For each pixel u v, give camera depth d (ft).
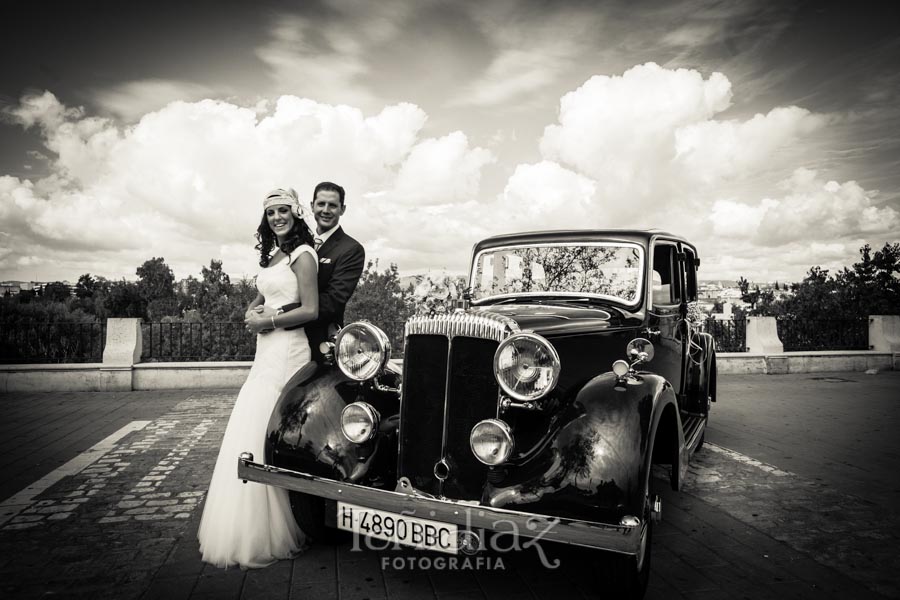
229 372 28.60
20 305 33.81
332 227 13.00
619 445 7.90
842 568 10.19
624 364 8.96
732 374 33.83
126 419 21.72
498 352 8.22
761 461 16.90
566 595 9.21
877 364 35.47
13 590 9.18
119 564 10.15
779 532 11.82
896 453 17.72
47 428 20.30
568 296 13.48
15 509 12.78
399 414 9.89
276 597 9.07
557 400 9.27
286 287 11.21
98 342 31.76
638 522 7.38
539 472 8.02
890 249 41.32
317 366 10.66
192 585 9.42
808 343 38.06
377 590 9.33
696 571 10.06
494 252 14.55
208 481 14.71
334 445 9.33
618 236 13.17
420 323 8.96
